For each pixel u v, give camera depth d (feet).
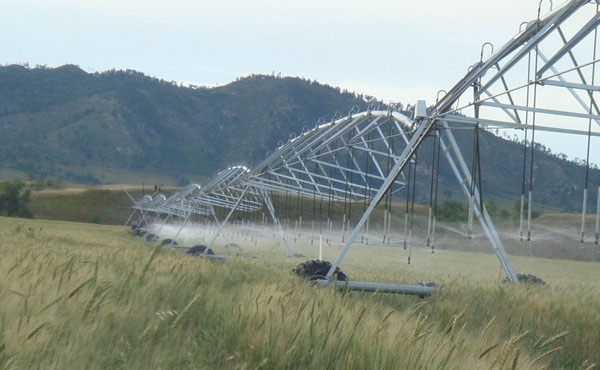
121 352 25.72
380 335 31.91
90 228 412.36
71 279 36.22
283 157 165.07
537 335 54.60
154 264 54.85
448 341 33.55
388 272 139.13
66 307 30.27
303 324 33.73
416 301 72.59
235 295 42.63
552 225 428.56
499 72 83.61
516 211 474.49
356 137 129.90
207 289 43.91
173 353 28.14
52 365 23.54
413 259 222.69
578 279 152.56
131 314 31.63
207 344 31.40
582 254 359.66
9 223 347.36
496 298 73.72
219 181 222.28
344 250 95.86
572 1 71.82
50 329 26.61
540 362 41.70
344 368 29.63
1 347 21.95
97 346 27.02
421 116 97.71
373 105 124.16
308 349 30.71
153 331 28.91
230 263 108.68
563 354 51.37
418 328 31.19
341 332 32.78
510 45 82.02
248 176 186.91
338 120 134.62
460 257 250.16
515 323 58.08
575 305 68.64
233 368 29.50
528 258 292.81
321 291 48.93
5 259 41.55
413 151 98.37
